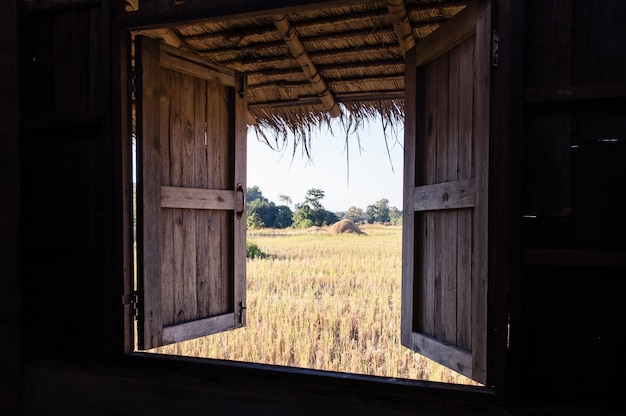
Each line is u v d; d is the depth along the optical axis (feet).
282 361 16.10
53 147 9.00
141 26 8.25
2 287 8.80
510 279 6.31
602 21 6.26
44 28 9.09
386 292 30.53
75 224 8.87
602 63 6.26
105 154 8.38
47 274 9.04
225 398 7.64
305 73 14.12
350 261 53.98
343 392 7.01
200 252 11.80
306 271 43.16
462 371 8.45
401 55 13.57
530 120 6.45
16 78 8.98
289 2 7.30
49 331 9.03
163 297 10.60
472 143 8.46
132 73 8.79
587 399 6.33
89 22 8.74
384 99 15.35
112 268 8.37
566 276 6.36
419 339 10.19
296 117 16.79
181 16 7.94
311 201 229.86
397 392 6.82
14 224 8.96
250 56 14.24
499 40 6.40
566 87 6.17
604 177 6.26
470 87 8.52
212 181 12.23
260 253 65.10
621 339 6.21
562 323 6.39
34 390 8.83
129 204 8.63
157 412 8.03
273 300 27.99
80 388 8.52
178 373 7.93
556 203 6.38
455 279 8.98
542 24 6.40
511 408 6.31
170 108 10.86
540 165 6.43
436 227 9.82
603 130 6.26
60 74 8.97
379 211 288.71
